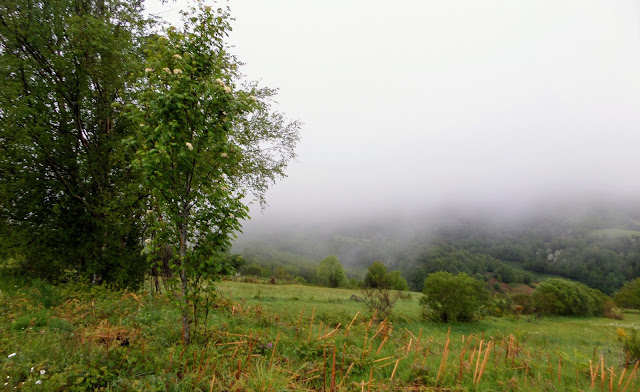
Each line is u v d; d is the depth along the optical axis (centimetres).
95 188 1180
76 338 448
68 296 794
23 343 422
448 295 2391
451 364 505
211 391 336
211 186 460
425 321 2314
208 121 446
